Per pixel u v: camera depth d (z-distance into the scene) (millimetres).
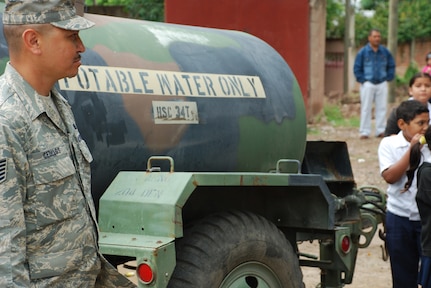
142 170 3857
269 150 4598
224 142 4254
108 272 2775
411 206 4715
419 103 4645
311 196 4160
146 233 3361
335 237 4430
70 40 2555
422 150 4582
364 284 6031
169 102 3957
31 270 2498
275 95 4660
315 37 15445
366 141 13383
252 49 4746
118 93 3734
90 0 17703
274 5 14906
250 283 3908
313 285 5934
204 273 3520
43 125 2514
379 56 13516
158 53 4066
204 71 4242
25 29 2494
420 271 4719
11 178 2377
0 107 2432
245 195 4191
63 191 2541
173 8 14406
